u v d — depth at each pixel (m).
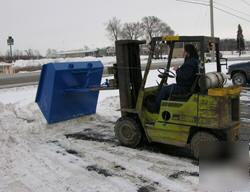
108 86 7.07
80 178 5.05
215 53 6.12
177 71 5.84
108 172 5.26
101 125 8.06
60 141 6.87
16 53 71.12
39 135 7.28
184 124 5.67
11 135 7.12
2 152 6.12
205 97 5.41
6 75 26.38
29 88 16.09
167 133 5.90
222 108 5.34
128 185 4.79
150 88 6.56
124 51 6.47
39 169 5.40
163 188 4.69
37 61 43.78
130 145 6.43
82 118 8.34
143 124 6.20
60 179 5.02
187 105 5.61
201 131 5.55
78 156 5.98
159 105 6.10
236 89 5.70
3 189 4.71
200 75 5.50
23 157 5.93
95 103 8.70
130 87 6.55
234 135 5.79
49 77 7.45
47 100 7.61
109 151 6.23
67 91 7.61
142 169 5.36
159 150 6.23
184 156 5.90
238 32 66.06
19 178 5.07
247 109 9.92
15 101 11.66
